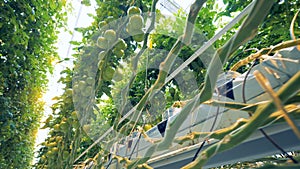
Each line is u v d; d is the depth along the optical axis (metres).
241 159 0.44
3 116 1.64
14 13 1.56
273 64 0.38
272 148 0.39
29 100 2.35
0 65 1.60
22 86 1.92
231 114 0.43
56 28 2.03
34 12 1.67
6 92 1.84
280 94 0.14
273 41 0.95
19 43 1.61
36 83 2.11
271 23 0.83
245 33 0.21
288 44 0.36
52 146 0.93
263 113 0.16
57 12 1.91
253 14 0.20
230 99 0.44
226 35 1.13
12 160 2.02
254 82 0.42
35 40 1.88
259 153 0.41
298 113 0.23
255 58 0.42
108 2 0.78
